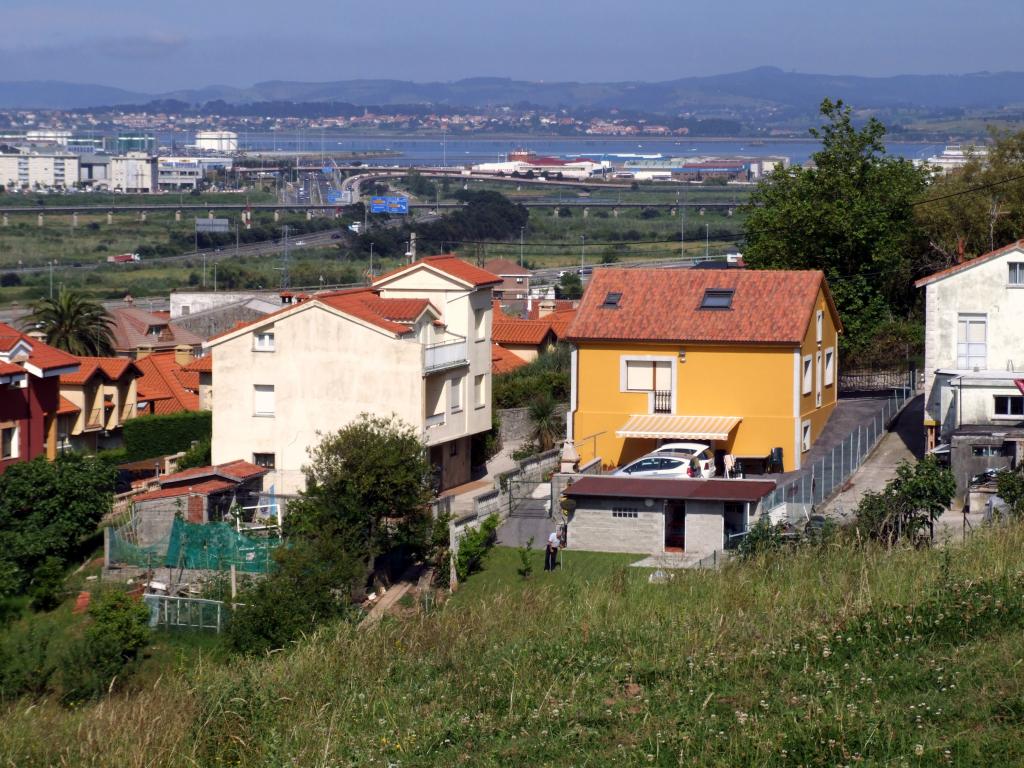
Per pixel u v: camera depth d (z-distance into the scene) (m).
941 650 24.50
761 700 23.22
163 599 46.94
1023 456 53.25
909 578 29.55
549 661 27.27
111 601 44.66
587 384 66.31
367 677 28.09
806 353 65.31
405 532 53.12
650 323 65.56
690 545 52.88
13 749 25.95
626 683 25.61
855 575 31.44
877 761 20.41
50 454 78.56
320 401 67.12
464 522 53.78
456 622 31.81
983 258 61.59
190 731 25.67
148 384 97.62
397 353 66.12
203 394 94.31
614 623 29.98
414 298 70.81
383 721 24.86
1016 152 96.88
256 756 24.36
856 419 69.81
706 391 64.75
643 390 65.56
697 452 60.69
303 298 80.56
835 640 25.73
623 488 54.19
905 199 81.19
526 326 105.75
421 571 53.50
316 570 46.25
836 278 79.25
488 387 74.38
